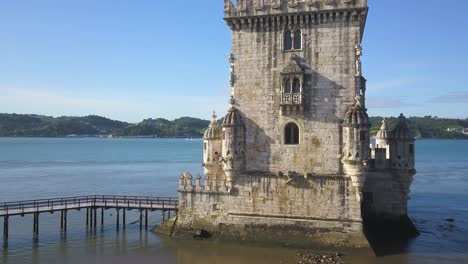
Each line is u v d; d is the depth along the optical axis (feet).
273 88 151.84
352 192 142.92
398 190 164.45
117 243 166.50
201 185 159.74
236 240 152.97
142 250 155.43
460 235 177.68
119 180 394.11
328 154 146.30
